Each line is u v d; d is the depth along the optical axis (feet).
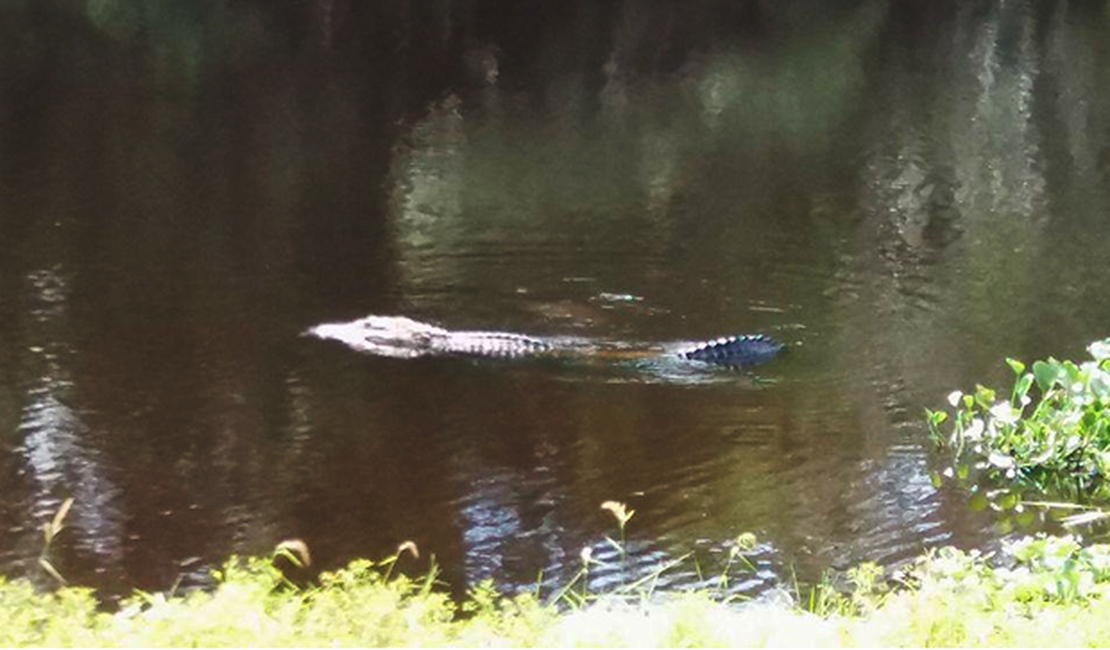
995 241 98.73
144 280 86.12
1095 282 89.71
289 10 177.47
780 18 189.47
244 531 57.06
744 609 47.88
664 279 89.04
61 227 96.07
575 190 110.11
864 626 41.14
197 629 37.22
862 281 89.35
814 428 67.67
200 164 114.21
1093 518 58.70
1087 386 65.10
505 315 81.97
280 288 85.51
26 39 157.28
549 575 53.88
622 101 144.15
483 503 59.88
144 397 69.62
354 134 126.21
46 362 73.15
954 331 80.64
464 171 115.24
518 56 163.73
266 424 67.10
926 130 133.28
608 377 73.51
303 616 40.50
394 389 71.31
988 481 62.28
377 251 93.20
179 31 165.68
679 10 191.31
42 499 59.21
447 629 40.37
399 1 184.75
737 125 134.62
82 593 44.42
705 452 64.85
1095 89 151.84
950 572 48.06
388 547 56.18
